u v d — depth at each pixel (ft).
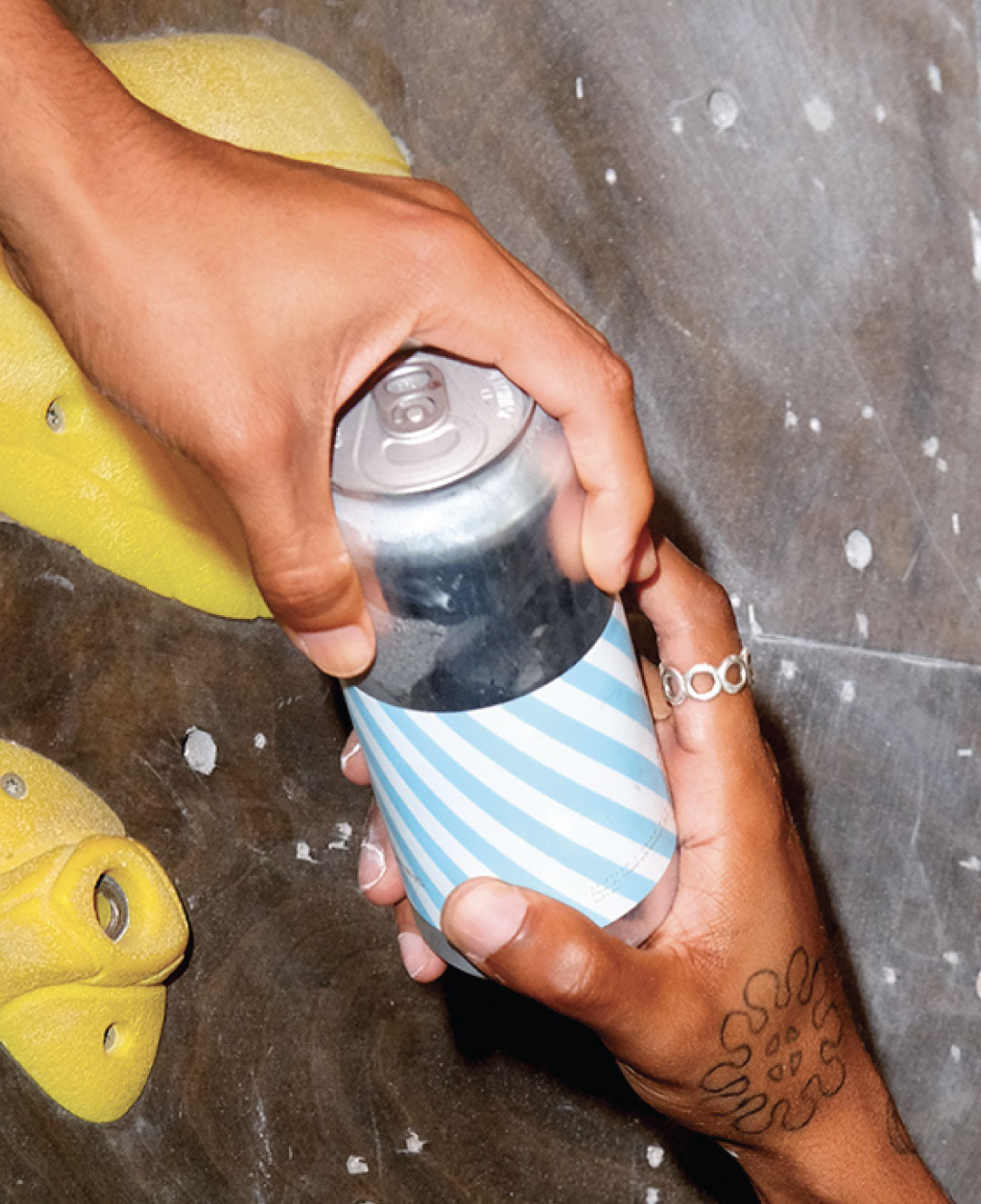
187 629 2.96
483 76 3.08
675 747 2.71
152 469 2.70
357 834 3.30
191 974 3.04
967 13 3.49
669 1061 2.59
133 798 2.92
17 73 1.76
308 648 2.03
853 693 3.96
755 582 3.75
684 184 3.36
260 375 1.80
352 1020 3.37
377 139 2.94
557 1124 3.72
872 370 3.72
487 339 1.98
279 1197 3.29
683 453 3.55
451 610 1.98
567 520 2.07
